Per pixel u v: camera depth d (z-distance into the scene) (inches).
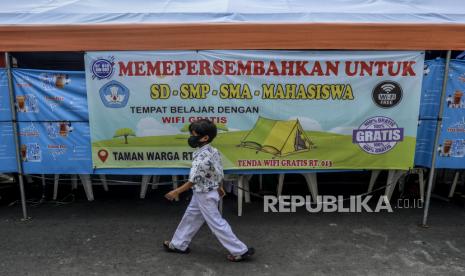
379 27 161.0
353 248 154.6
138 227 174.4
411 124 171.2
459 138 172.1
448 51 162.7
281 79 166.9
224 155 173.5
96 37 163.3
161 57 165.3
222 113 169.9
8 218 183.6
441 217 185.6
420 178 199.5
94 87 168.9
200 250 152.6
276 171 175.5
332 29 161.2
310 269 139.0
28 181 225.6
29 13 170.9
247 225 175.8
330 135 172.1
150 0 189.5
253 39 162.7
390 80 167.2
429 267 140.6
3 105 172.2
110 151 175.0
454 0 192.9
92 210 194.2
